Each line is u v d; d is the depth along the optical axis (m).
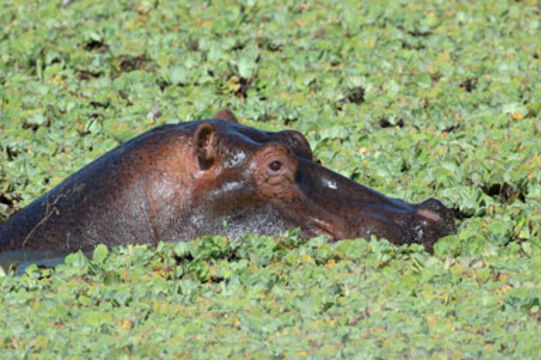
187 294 28.41
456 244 31.08
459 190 37.09
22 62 51.38
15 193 36.81
